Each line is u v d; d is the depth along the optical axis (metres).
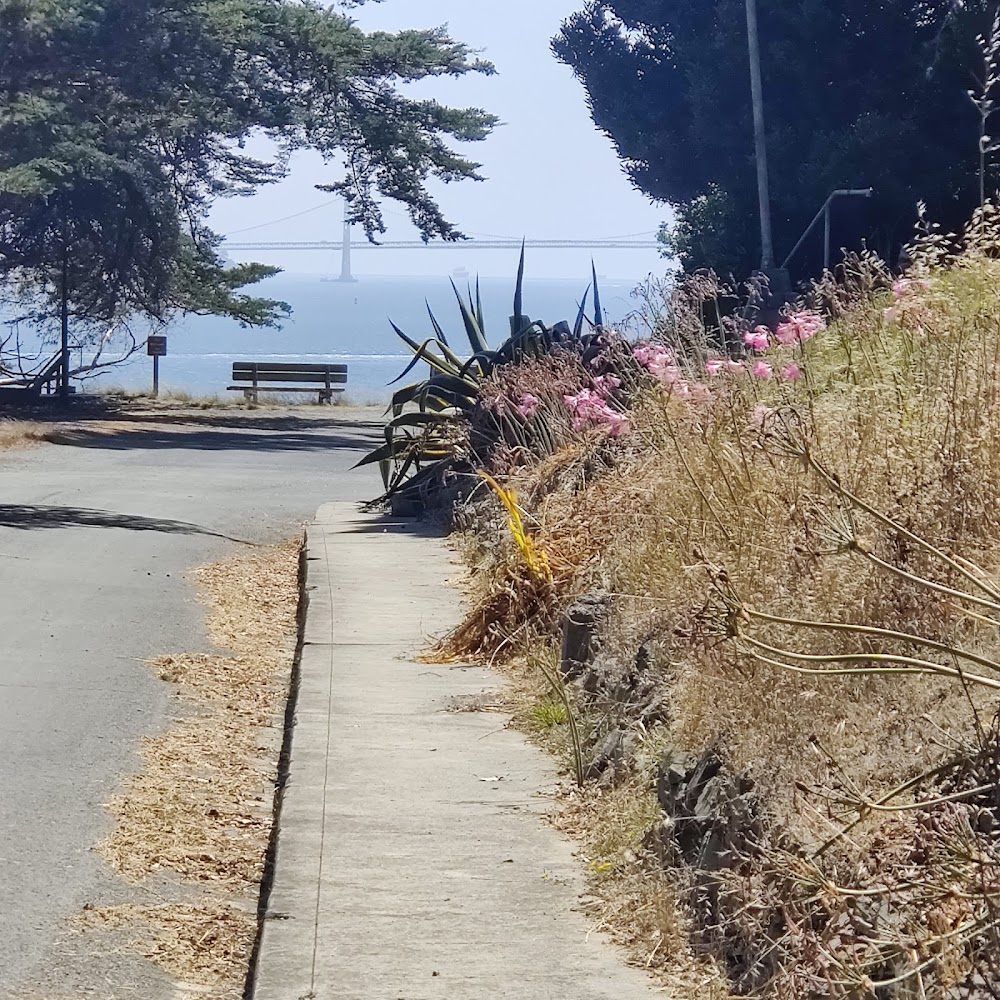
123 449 29.20
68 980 5.02
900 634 4.27
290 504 19.95
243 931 5.53
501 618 9.59
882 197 27.52
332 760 7.11
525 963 4.84
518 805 6.45
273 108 38.19
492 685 8.66
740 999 4.24
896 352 7.16
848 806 4.21
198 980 5.10
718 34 31.38
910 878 3.81
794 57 29.89
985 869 3.64
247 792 7.23
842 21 29.73
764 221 27.84
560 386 12.87
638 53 35.78
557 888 5.49
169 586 13.05
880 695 4.80
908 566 5.01
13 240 40.69
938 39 24.06
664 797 5.55
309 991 4.63
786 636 5.24
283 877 5.57
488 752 7.27
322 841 5.96
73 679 9.32
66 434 31.75
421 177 42.38
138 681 9.38
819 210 28.02
